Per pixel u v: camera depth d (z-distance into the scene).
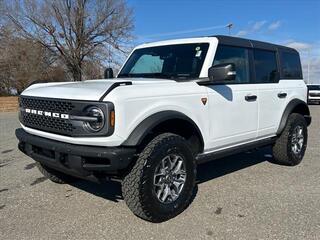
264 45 5.77
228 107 4.75
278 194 4.75
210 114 4.48
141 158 3.70
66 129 3.71
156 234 3.62
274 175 5.65
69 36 31.14
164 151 3.81
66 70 31.98
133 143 3.56
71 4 30.58
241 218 3.99
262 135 5.55
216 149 4.73
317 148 7.88
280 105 5.88
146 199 3.70
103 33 31.48
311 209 4.23
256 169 6.01
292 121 6.05
